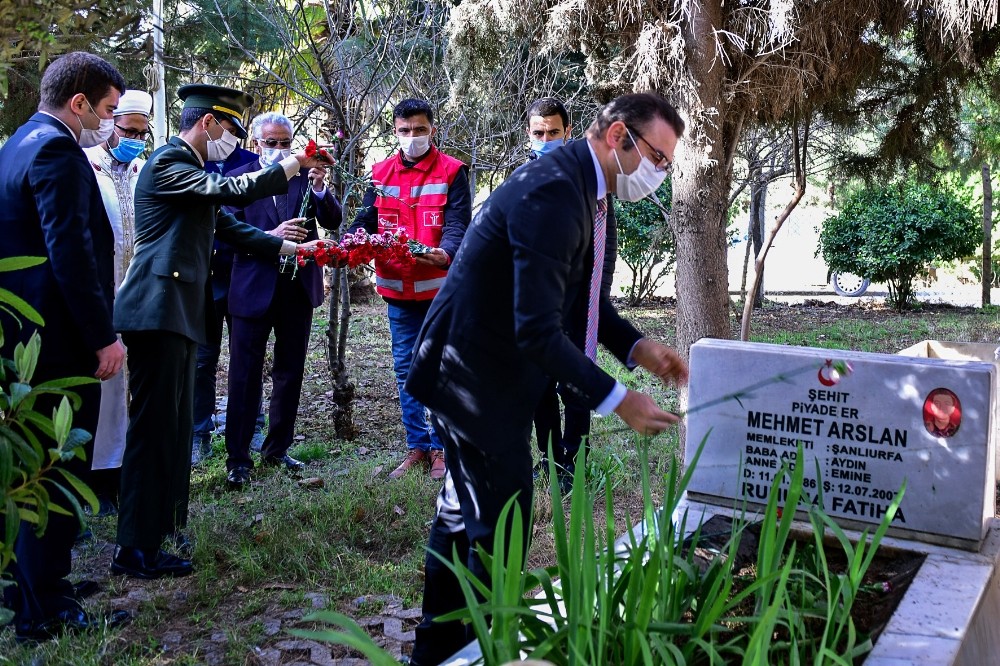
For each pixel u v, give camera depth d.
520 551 2.04
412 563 4.16
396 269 5.23
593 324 2.84
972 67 5.74
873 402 3.39
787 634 2.64
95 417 3.56
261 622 3.59
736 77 5.33
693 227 5.42
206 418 5.83
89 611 3.62
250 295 5.23
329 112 6.79
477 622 1.96
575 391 2.53
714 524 3.48
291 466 5.64
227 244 5.36
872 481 3.42
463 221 5.39
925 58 5.95
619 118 2.67
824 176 15.70
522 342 2.53
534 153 5.07
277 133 5.52
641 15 5.16
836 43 5.20
